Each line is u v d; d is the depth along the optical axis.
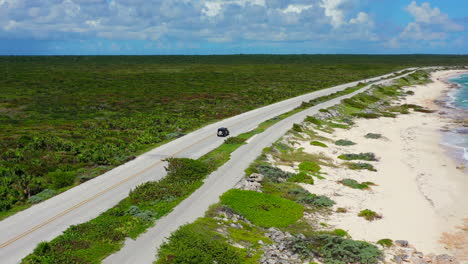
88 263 19.84
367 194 34.94
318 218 29.09
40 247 20.91
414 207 32.22
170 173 35.09
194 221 25.16
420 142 56.81
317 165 41.56
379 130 65.19
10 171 36.38
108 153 44.22
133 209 26.91
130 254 20.84
